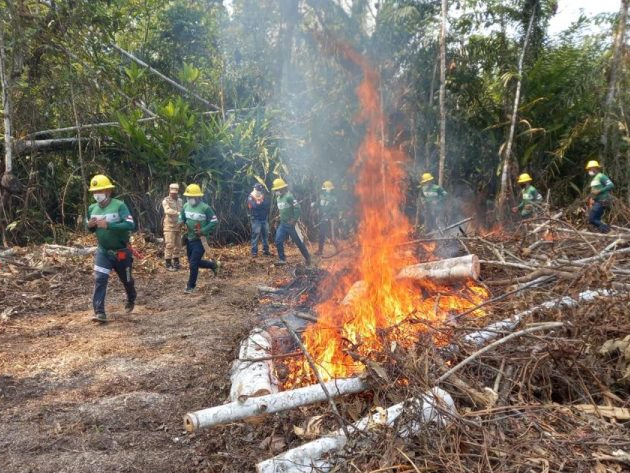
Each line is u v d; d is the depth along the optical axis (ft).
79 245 37.73
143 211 45.27
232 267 34.04
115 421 13.07
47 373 16.05
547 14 47.06
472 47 46.85
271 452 11.33
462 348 12.93
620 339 13.39
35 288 26.71
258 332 16.25
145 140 43.55
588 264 16.25
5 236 39.91
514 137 47.75
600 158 48.39
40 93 43.32
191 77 51.57
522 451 10.12
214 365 16.51
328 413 11.64
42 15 42.14
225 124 47.32
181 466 11.22
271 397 11.12
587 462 9.87
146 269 32.53
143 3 58.59
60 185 45.24
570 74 47.24
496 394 11.43
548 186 49.03
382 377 11.48
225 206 46.70
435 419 10.68
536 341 13.14
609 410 11.51
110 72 47.29
